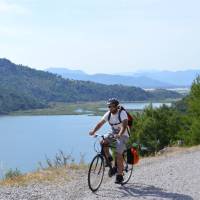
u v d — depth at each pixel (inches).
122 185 406.0
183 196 356.8
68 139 5812.0
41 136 6594.5
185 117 1123.3
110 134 391.2
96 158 382.6
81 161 565.3
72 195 363.6
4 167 494.3
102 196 359.3
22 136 6806.1
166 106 1507.1
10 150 5000.0
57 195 363.3
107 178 445.4
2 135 7027.6
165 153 775.7
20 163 3533.5
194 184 408.2
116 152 396.5
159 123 1416.1
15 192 371.9
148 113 1469.0
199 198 349.4
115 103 389.4
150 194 365.7
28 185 409.1
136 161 415.2
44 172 489.1
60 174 476.1
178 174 466.9
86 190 385.4
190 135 1023.0
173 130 1411.2
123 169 399.9
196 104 1087.0
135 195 362.0
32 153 4562.0
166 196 357.1
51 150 4638.3
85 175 474.0
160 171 490.9
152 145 1401.3
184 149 796.0
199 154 664.4
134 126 1445.6
